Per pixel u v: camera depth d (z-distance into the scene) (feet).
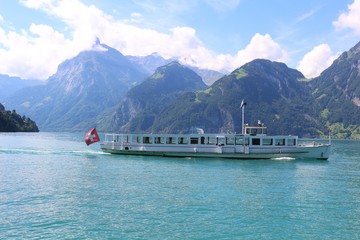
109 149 361.30
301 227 120.06
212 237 110.11
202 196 160.86
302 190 178.09
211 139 328.90
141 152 346.13
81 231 113.39
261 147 319.68
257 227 119.24
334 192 173.88
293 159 320.29
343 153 481.46
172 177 215.10
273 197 160.76
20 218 125.18
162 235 111.14
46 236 108.68
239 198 157.79
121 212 134.00
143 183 193.47
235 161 304.30
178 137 335.88
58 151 412.57
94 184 189.37
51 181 198.08
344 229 118.62
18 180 200.34
